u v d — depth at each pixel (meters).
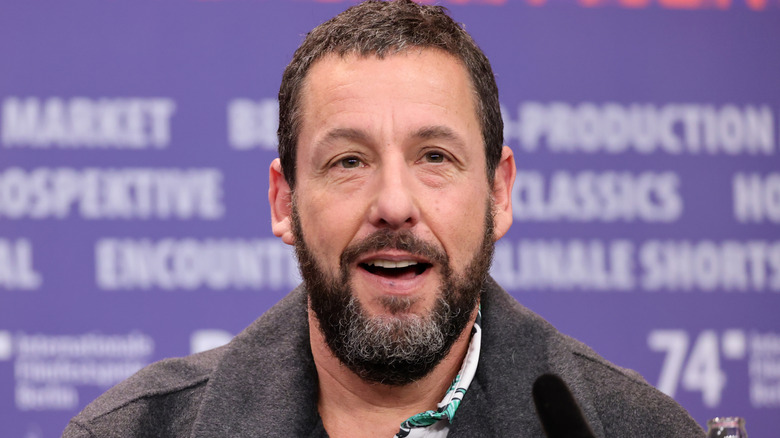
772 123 11.66
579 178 11.47
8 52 11.03
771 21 11.76
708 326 11.48
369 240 5.28
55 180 11.01
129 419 5.78
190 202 11.09
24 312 10.86
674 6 11.67
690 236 11.54
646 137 11.57
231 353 5.98
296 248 5.70
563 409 4.30
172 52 11.18
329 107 5.45
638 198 11.52
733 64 11.70
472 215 5.47
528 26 11.56
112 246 11.00
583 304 11.38
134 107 11.11
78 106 11.07
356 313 5.32
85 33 11.12
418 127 5.36
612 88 11.59
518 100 11.50
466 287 5.45
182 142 11.13
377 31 5.52
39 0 11.08
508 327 5.88
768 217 11.61
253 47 11.26
